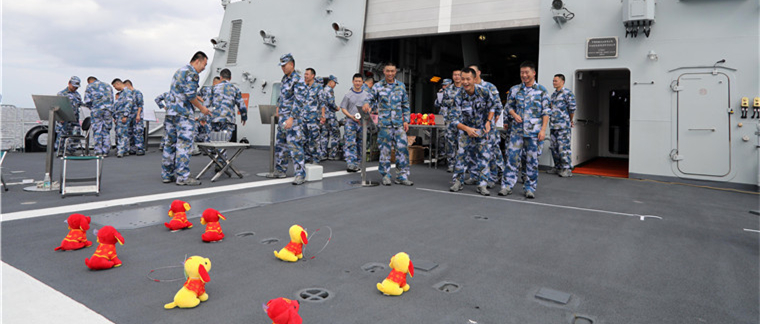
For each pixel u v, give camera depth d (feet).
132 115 32.63
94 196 15.35
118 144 31.12
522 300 7.00
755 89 20.97
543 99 16.38
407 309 6.59
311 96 26.35
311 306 6.62
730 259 9.38
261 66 38.78
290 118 18.70
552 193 18.24
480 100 17.24
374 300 6.91
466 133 17.98
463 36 43.37
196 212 13.07
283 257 8.73
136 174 21.50
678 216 13.96
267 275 7.96
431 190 18.45
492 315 6.42
